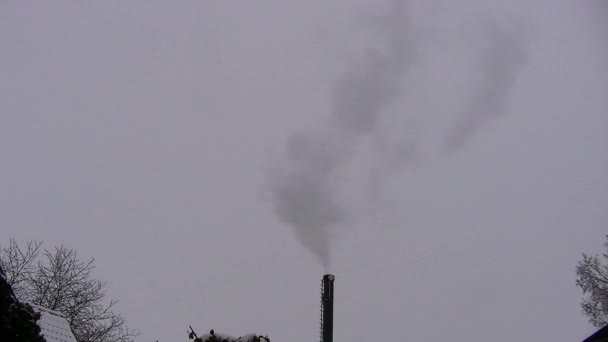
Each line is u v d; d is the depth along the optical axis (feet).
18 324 31.04
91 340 80.94
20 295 78.02
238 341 44.39
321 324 70.44
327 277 72.74
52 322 42.04
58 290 81.35
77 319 80.84
